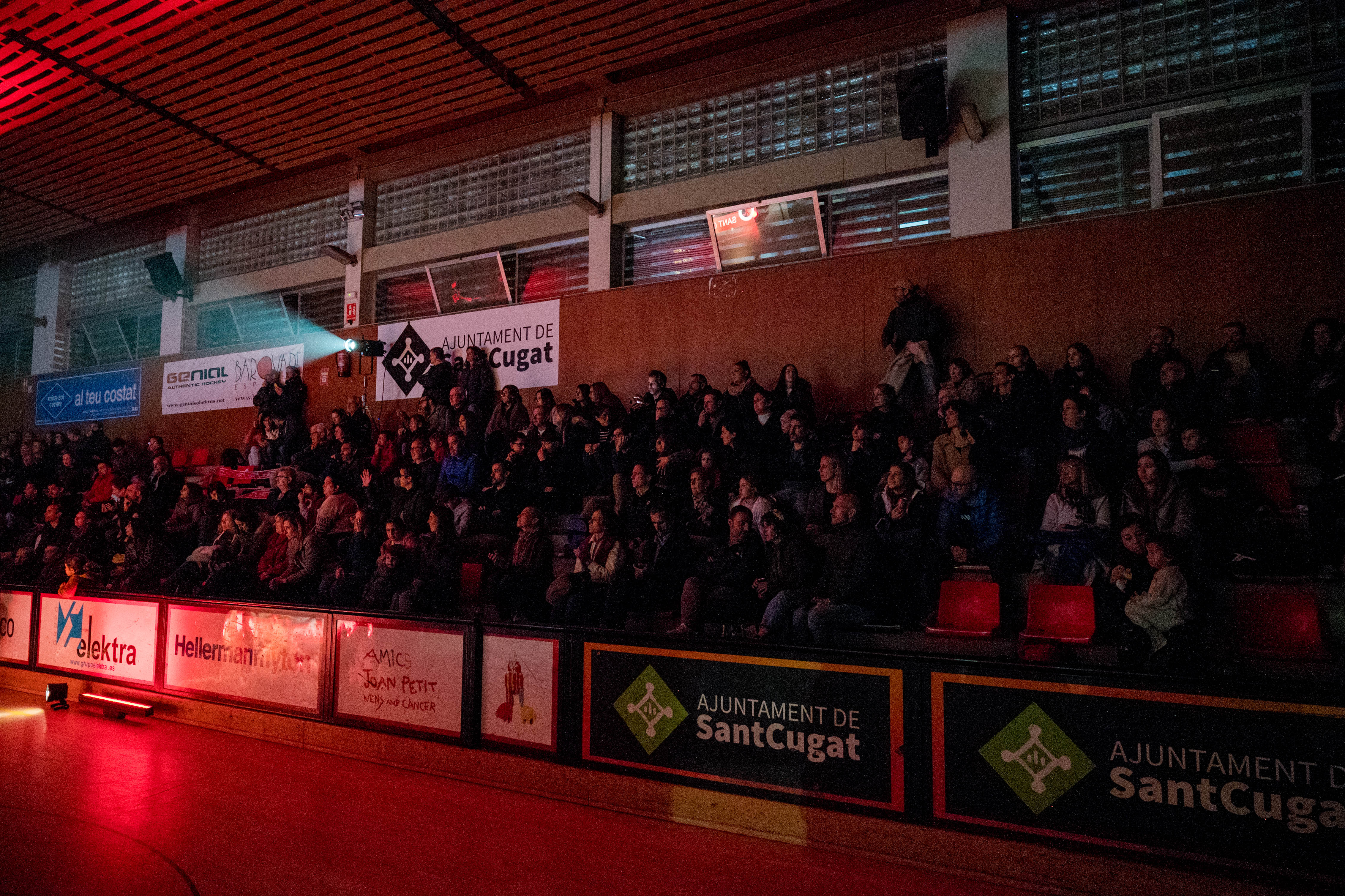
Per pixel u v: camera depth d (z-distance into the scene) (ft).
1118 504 20.49
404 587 25.46
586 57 33.24
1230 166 26.25
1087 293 26.27
